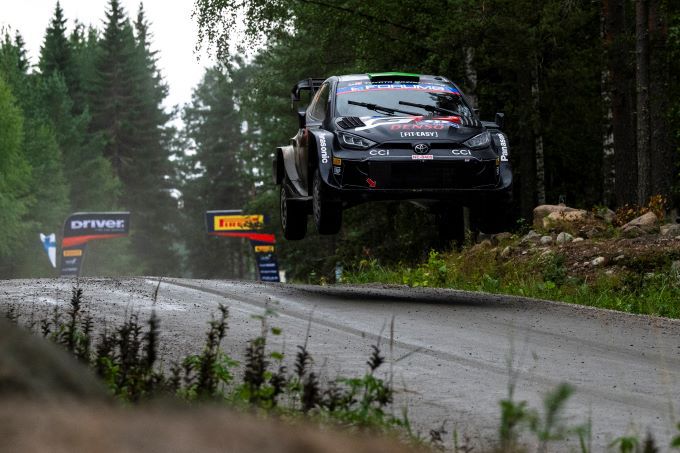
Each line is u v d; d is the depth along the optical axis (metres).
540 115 74.69
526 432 12.12
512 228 53.62
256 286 34.69
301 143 32.94
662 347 22.12
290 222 35.22
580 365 19.06
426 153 29.14
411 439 9.74
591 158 82.44
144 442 2.96
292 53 86.00
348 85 32.09
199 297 29.55
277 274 120.81
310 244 121.31
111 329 20.88
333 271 93.44
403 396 14.80
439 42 65.81
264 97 91.81
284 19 73.38
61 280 34.97
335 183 29.14
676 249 40.16
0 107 185.38
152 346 10.38
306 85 35.09
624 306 35.09
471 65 69.62
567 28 69.25
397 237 79.69
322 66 82.94
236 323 23.36
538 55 72.00
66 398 3.61
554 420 6.02
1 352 3.68
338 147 29.48
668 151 60.16
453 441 11.47
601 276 39.50
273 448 3.12
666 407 14.79
